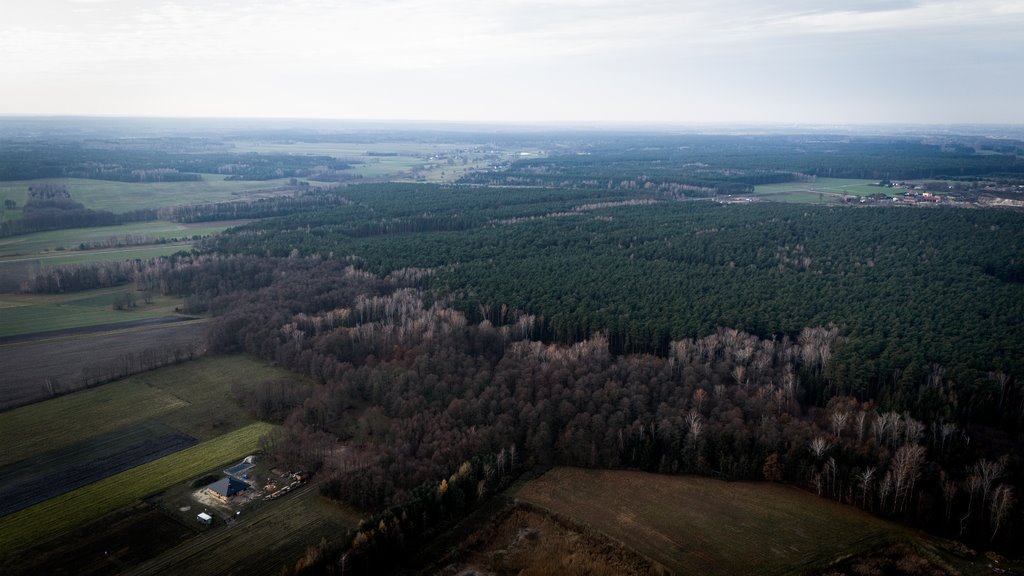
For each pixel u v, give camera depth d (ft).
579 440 465.88
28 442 473.67
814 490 433.89
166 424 506.07
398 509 383.45
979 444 453.17
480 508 412.57
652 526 393.29
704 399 508.53
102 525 379.14
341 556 348.18
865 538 385.91
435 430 468.34
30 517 385.09
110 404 537.24
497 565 363.15
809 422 492.54
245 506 400.06
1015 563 364.99
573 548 374.84
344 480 410.72
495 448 460.55
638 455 464.24
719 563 361.10
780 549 374.63
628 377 543.39
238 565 349.00
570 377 534.37
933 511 394.93
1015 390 490.90
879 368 531.50
